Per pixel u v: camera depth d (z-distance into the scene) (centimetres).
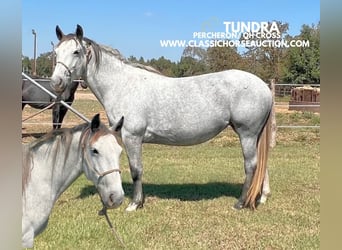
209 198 591
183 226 469
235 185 672
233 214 510
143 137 523
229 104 509
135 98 511
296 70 3156
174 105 511
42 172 303
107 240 420
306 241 422
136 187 530
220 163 852
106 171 296
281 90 2803
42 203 303
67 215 504
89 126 312
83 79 520
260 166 520
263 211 523
